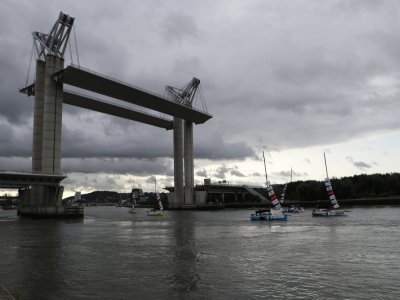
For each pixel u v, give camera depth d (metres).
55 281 24.33
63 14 125.62
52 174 114.12
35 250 40.00
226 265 29.17
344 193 179.50
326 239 46.25
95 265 30.06
